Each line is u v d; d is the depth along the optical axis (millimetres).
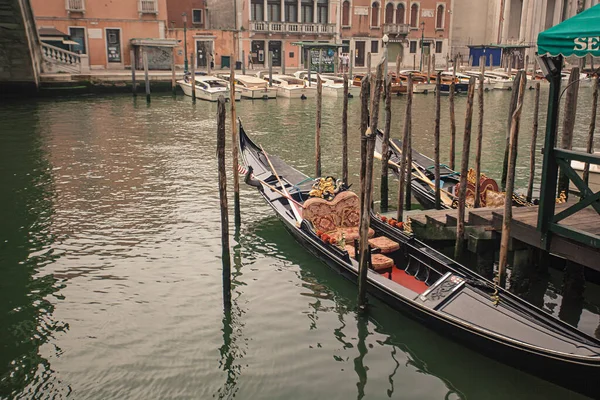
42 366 5605
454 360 5730
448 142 17500
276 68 39844
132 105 25312
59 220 9617
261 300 6953
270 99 28578
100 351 5859
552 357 4918
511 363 5340
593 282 7078
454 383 5383
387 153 10109
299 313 6652
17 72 25234
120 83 29078
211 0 40156
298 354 5844
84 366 5613
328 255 7449
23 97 26156
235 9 38000
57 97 27016
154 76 29891
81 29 31875
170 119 21422
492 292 5941
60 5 31109
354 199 8234
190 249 8461
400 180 8680
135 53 33312
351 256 7379
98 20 32094
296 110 24938
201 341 6066
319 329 6309
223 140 6289
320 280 7461
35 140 16578
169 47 33375
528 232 6145
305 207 8008
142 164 13734
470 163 14516
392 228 7684
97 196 11008
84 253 8266
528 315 5496
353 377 5484
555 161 5699
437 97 9234
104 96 28203
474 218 7125
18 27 22875
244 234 9055
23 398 5133
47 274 7582
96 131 18391
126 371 5539
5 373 5488
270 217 9859
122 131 18531
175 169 13273
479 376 5484
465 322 5574
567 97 9031
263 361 5723
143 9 33031
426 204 10320
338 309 6734
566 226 5707
